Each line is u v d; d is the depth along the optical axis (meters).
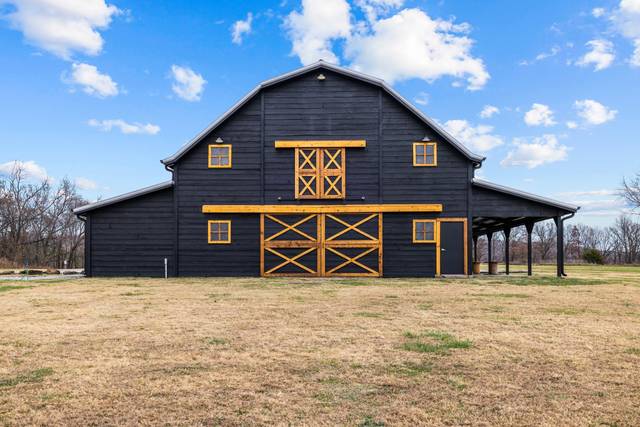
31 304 10.83
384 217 19.08
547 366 5.65
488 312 9.59
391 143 19.25
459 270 18.80
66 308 10.17
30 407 4.37
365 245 18.94
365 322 8.40
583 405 4.42
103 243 19.16
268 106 19.52
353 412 4.24
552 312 9.64
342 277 18.78
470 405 4.41
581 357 6.05
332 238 19.02
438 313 9.45
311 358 5.96
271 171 19.28
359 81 19.47
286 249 19.02
